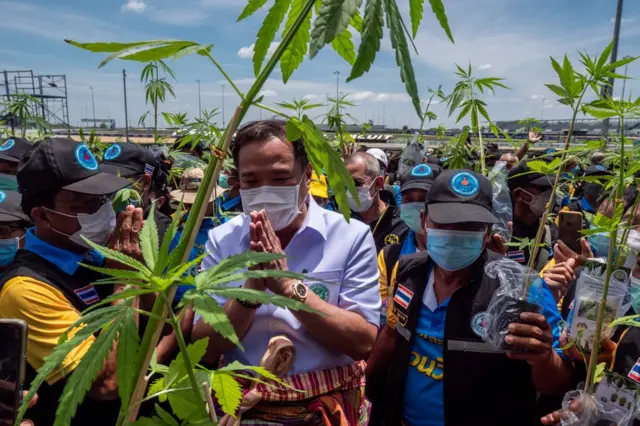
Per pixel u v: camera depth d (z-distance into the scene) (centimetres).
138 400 66
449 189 218
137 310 62
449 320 203
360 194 372
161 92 388
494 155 633
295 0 71
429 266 222
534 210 348
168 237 62
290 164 169
